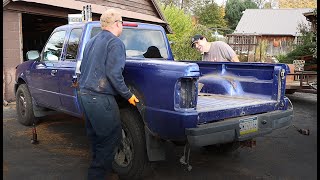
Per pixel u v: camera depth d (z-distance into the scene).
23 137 5.82
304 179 4.16
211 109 3.65
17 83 6.78
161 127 3.52
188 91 3.40
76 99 4.75
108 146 3.64
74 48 5.00
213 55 5.70
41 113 6.35
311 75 9.96
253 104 4.00
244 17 43.22
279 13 42.44
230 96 4.66
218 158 4.93
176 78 3.34
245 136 3.75
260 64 4.35
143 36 5.33
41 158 4.81
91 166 3.72
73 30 5.14
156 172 4.33
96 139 3.74
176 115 3.35
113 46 3.47
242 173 4.35
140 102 3.74
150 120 3.61
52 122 6.88
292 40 35.72
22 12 9.16
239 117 3.84
